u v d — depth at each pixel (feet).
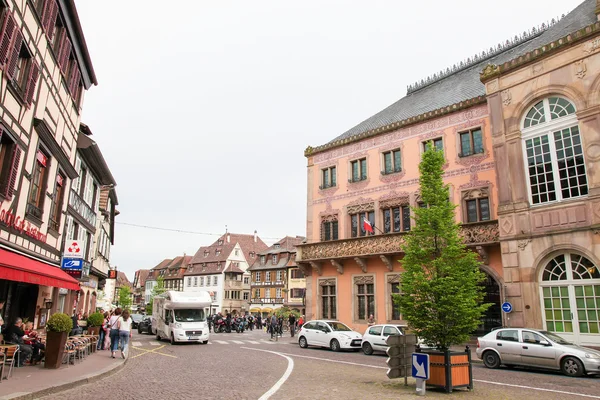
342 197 98.07
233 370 45.29
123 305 264.93
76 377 35.27
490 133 73.05
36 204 50.52
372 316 82.43
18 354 40.42
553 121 61.72
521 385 37.78
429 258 40.63
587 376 43.91
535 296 59.67
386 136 92.07
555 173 60.39
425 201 42.78
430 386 36.22
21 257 41.81
